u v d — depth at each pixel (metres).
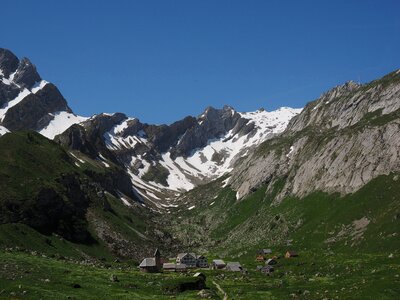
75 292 101.31
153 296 107.38
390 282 110.06
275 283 138.25
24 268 118.69
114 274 134.25
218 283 142.12
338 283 124.69
